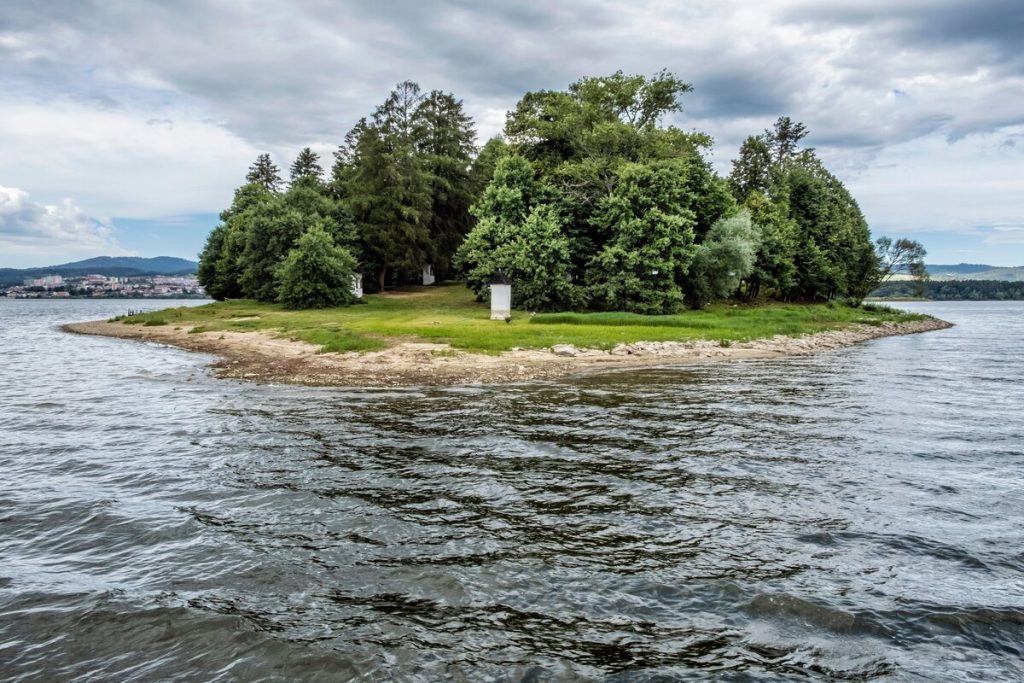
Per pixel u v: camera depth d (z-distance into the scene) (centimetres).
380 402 1623
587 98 5481
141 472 975
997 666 475
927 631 523
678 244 4606
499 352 2597
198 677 454
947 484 925
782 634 516
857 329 4669
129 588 593
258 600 569
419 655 480
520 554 667
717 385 1958
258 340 3219
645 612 550
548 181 5184
